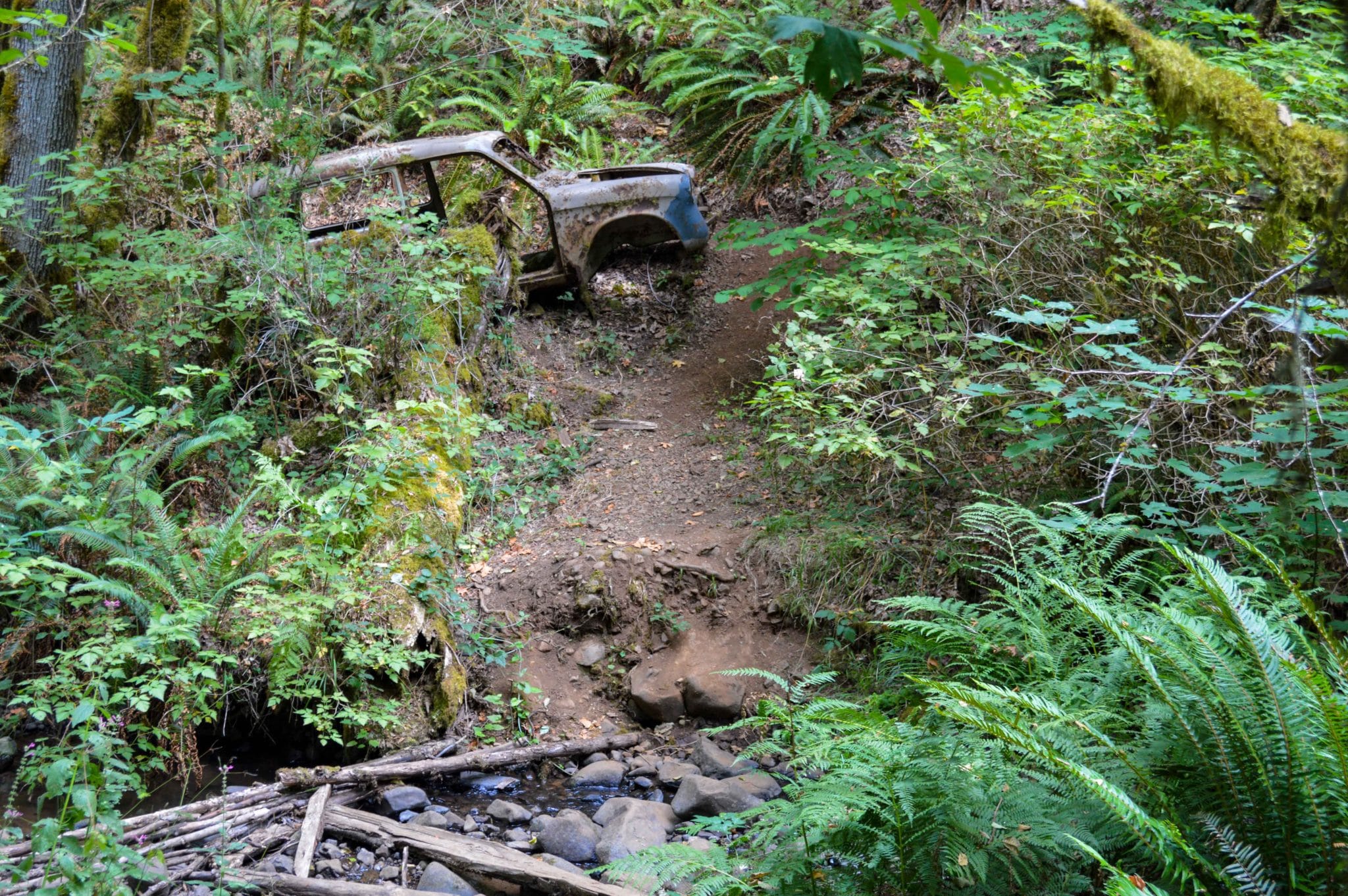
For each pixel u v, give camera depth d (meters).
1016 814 3.10
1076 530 4.66
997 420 5.59
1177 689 3.19
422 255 7.29
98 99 8.69
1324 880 2.77
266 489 5.93
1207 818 2.96
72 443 6.06
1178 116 3.18
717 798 4.65
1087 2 3.27
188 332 6.66
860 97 8.85
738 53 9.71
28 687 5.08
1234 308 4.12
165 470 6.43
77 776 4.09
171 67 7.93
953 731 3.52
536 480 7.28
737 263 9.26
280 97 8.75
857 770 3.24
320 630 5.12
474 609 6.10
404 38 11.53
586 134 10.55
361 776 4.86
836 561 5.79
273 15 11.35
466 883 4.29
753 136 9.35
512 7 11.77
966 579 5.48
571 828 4.54
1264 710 2.90
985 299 6.23
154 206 7.78
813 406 5.95
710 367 8.32
